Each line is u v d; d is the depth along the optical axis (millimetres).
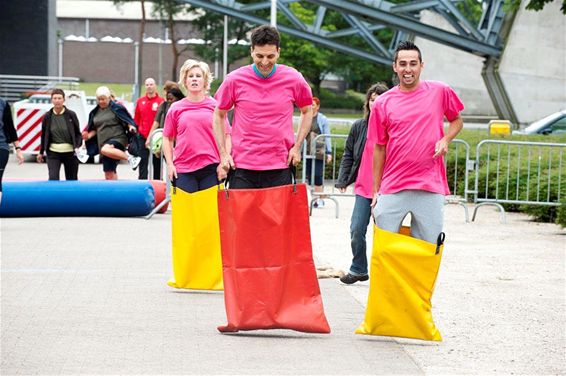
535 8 37781
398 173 11305
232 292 11328
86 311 12469
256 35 11648
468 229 22484
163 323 11844
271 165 11883
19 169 38812
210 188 13898
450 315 12672
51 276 14984
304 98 11938
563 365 10172
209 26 119875
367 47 111812
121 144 25797
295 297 11359
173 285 14000
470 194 28016
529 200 24516
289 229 11352
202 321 12008
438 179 11375
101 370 9664
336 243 19578
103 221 22641
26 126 43781
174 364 9930
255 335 11328
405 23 59031
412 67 11156
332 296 13836
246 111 11812
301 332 11508
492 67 59094
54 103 24172
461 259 17562
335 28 111062
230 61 118875
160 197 24594
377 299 11070
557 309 13109
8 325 11609
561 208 21531
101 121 25750
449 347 10906
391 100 11312
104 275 15133
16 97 71062
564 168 25297
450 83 68250
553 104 58375
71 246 18281
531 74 58344
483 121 67188
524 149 28188
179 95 25828
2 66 74375
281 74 11812
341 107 128375
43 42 74500
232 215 11305
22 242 18766
